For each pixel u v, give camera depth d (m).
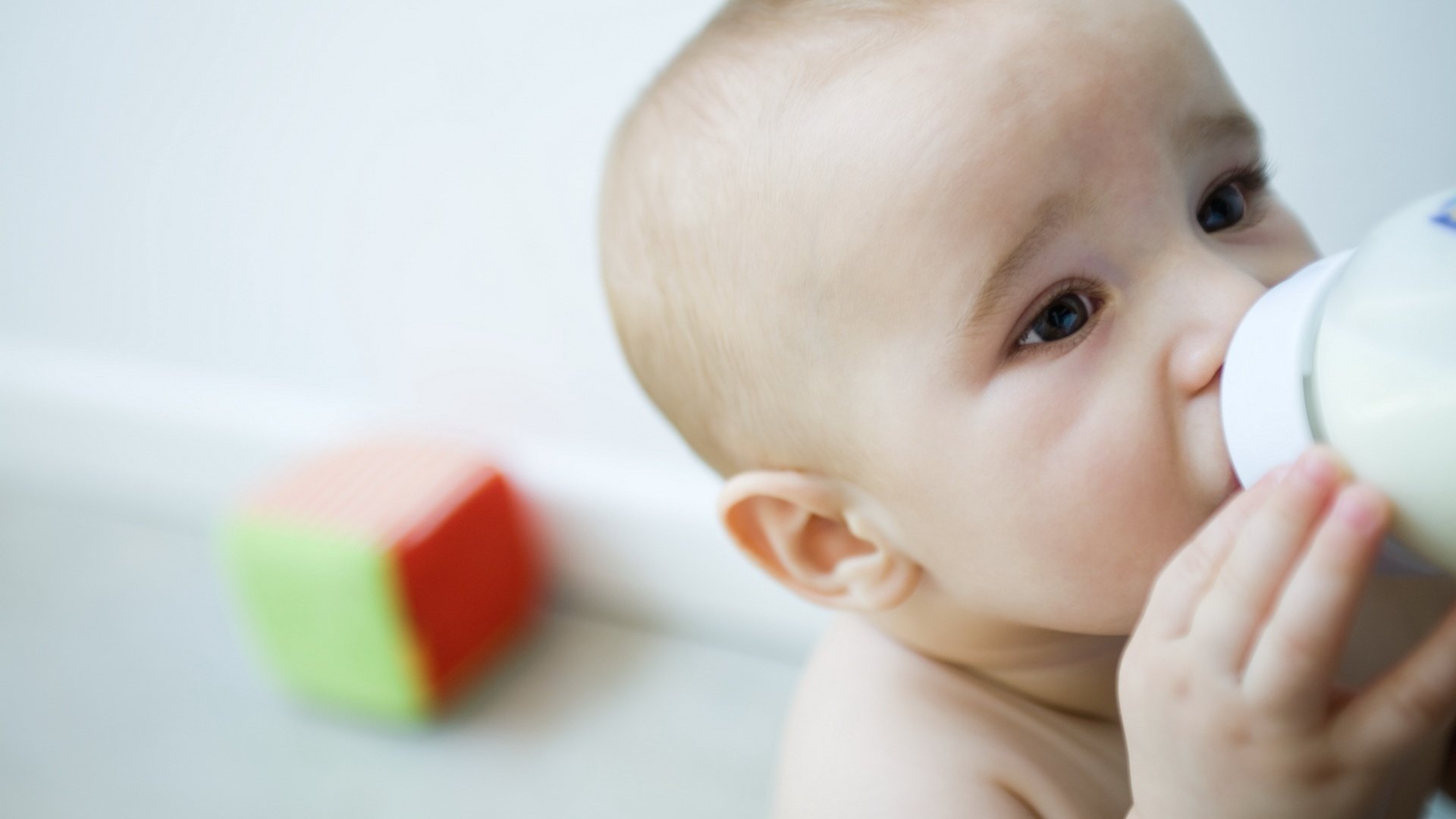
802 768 0.73
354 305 1.40
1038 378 0.58
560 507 1.41
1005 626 0.69
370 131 1.28
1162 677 0.50
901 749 0.69
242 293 1.46
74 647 1.51
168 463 1.60
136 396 1.57
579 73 1.16
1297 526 0.46
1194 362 0.55
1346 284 0.47
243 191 1.38
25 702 1.44
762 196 0.63
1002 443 0.59
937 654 0.73
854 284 0.61
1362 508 0.43
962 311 0.59
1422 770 0.70
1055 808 0.69
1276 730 0.48
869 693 0.73
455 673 1.39
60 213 1.50
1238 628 0.48
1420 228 0.46
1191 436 0.56
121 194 1.45
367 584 1.29
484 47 1.19
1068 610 0.61
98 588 1.58
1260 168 0.62
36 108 1.44
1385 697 0.48
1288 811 0.50
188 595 1.56
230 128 1.35
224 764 1.35
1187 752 0.51
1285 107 0.97
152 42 1.34
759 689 1.36
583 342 1.31
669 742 1.32
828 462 0.67
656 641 1.43
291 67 1.29
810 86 0.62
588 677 1.40
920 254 0.59
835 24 0.63
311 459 1.43
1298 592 0.45
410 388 1.43
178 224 1.44
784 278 0.63
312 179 1.34
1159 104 0.57
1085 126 0.56
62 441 1.65
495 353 1.36
